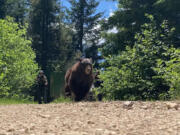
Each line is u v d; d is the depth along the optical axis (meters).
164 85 15.06
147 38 17.36
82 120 6.48
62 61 59.34
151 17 19.39
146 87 15.45
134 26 31.62
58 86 38.41
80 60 16.22
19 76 25.30
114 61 17.67
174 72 13.30
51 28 59.34
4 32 26.16
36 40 57.25
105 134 4.49
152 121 5.84
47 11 58.16
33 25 57.88
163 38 18.47
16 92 25.77
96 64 53.31
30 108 10.37
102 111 8.26
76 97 16.70
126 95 15.56
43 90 20.70
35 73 27.38
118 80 16.56
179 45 26.53
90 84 16.53
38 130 5.14
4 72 23.47
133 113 7.50
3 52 24.95
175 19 29.58
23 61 25.92
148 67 15.88
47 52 56.88
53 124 5.94
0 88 21.72
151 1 32.16
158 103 9.38
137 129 4.91
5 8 55.62
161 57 16.19
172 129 4.68
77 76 16.14
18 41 27.00
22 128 5.44
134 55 16.45
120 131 4.75
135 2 33.22
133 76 15.81
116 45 31.19
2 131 5.10
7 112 9.04
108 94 16.45
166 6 29.41
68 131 4.91
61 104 11.13
